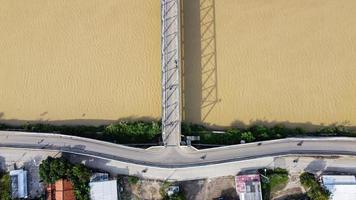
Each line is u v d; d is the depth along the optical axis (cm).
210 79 7481
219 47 7581
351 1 7569
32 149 7300
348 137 6894
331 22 7525
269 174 6881
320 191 6625
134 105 7544
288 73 7388
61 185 6931
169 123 7131
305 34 7512
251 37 7581
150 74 7631
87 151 7206
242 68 7469
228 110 7356
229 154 6975
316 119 7194
